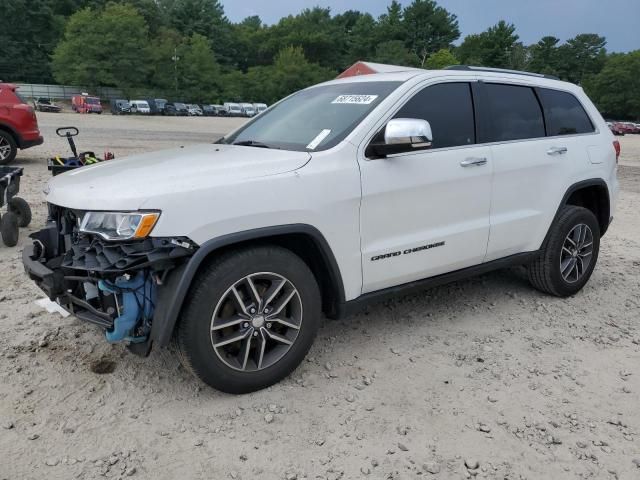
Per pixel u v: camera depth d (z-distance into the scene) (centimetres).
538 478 271
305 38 11988
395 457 283
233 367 320
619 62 10706
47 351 373
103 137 2050
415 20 12900
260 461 277
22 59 9338
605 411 327
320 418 312
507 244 442
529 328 436
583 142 496
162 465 272
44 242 354
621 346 412
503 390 346
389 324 435
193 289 302
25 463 269
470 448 291
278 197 317
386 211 363
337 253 344
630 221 880
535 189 454
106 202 293
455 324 439
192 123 4181
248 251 314
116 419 305
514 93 454
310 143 364
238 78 9888
